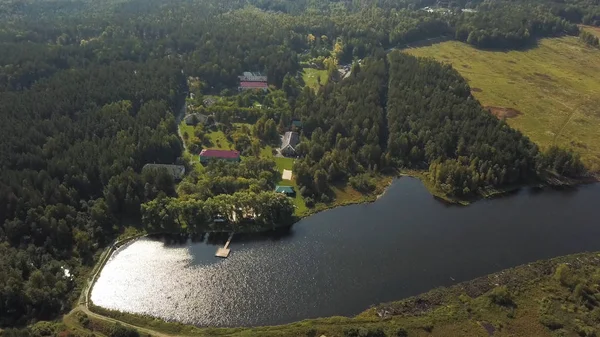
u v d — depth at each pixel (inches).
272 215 6220.5
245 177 7017.7
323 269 5462.6
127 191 6333.7
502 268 5521.7
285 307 4923.7
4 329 4365.2
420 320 4665.4
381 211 6624.0
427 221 6402.6
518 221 6456.7
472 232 6186.0
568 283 5113.2
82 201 6289.4
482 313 4739.2
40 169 6702.8
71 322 4606.3
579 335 4429.1
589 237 6151.6
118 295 5039.4
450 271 5457.7
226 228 6122.1
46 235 5644.7
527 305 4835.1
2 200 5772.6
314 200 6811.0
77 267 5378.9
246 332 4525.1
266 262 5570.9
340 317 4722.0
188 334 4530.0
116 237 5925.2
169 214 6072.8
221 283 5241.1
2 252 5300.2
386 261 5600.4
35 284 4808.1
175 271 5408.5
